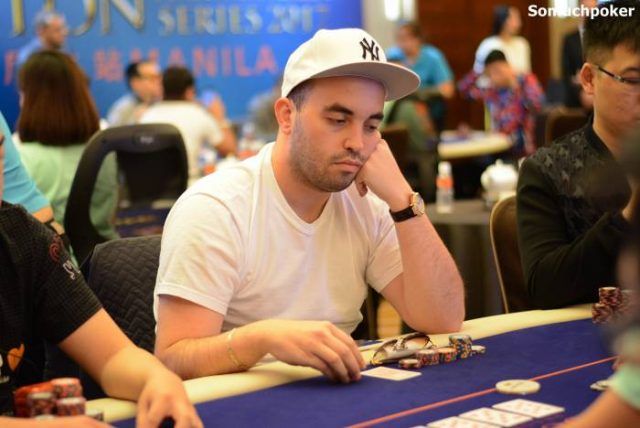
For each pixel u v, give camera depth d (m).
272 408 1.63
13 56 9.06
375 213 2.24
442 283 2.14
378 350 1.91
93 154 3.72
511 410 1.55
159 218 4.14
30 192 3.11
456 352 1.90
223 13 9.92
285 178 2.07
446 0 12.06
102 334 1.85
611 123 2.41
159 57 9.70
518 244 2.66
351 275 2.21
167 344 1.96
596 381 1.72
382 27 10.86
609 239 2.29
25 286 1.84
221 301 2.00
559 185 2.48
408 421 1.53
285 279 2.10
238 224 2.03
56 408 1.54
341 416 1.57
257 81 10.10
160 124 3.97
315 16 10.39
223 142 6.66
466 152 7.95
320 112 1.97
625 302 1.98
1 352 1.81
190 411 1.57
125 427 1.59
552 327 2.17
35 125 3.96
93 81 9.45
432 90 9.43
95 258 2.41
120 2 9.49
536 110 8.10
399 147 6.62
